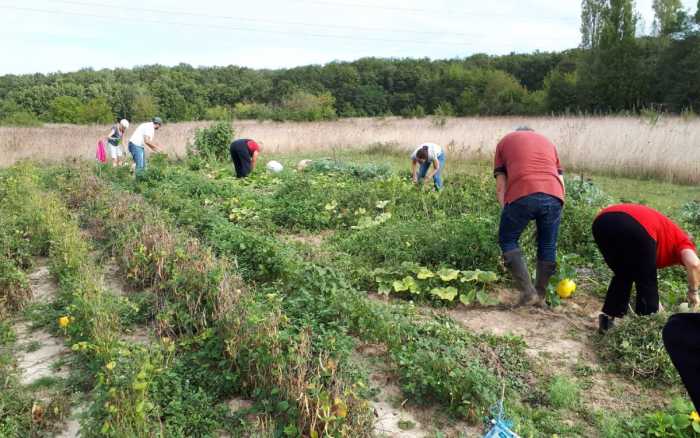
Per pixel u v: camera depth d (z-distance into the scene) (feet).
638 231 14.52
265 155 64.03
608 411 12.65
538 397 13.19
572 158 49.47
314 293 17.48
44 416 12.12
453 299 19.06
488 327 17.07
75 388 13.41
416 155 32.42
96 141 65.10
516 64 201.16
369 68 219.82
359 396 12.39
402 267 20.11
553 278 19.21
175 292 16.70
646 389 13.55
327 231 28.53
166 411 12.00
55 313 17.42
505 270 20.36
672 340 6.83
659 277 20.65
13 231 24.27
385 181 33.09
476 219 23.77
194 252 18.99
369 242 23.63
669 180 43.75
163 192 32.81
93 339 14.39
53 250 22.57
